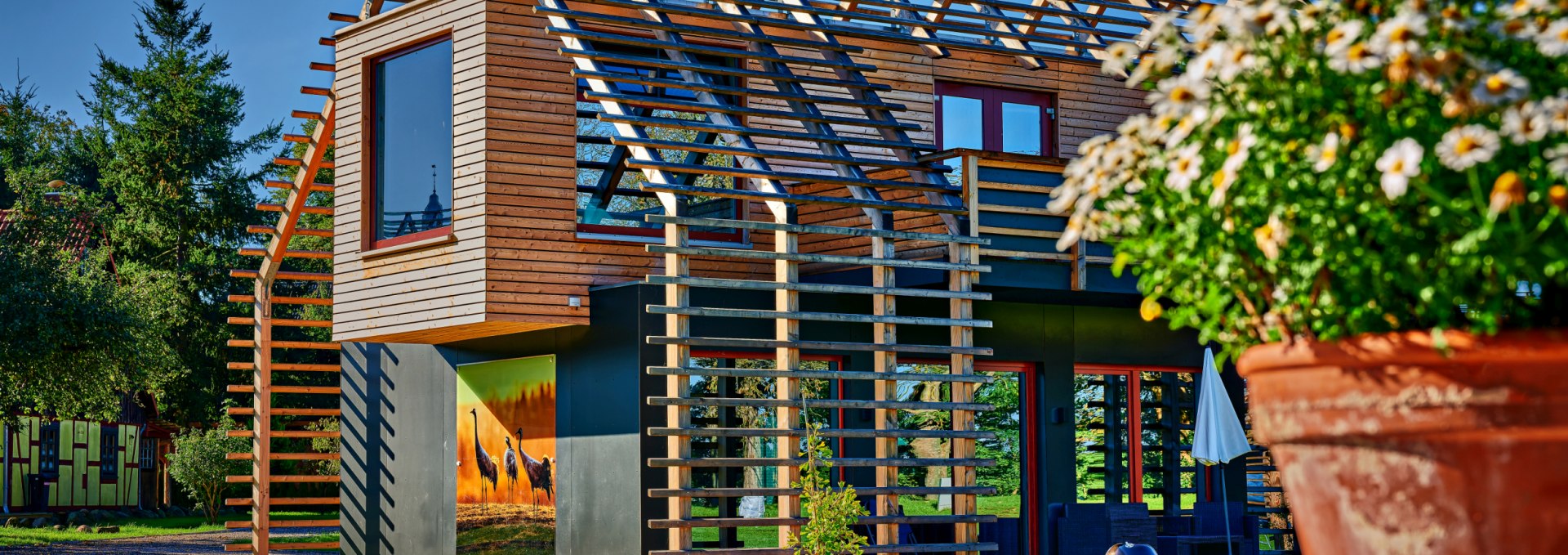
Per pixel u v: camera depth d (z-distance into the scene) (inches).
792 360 453.1
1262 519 655.8
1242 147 107.9
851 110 599.8
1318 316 115.0
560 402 550.6
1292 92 110.7
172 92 1807.3
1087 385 613.6
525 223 527.8
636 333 512.4
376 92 578.9
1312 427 114.6
